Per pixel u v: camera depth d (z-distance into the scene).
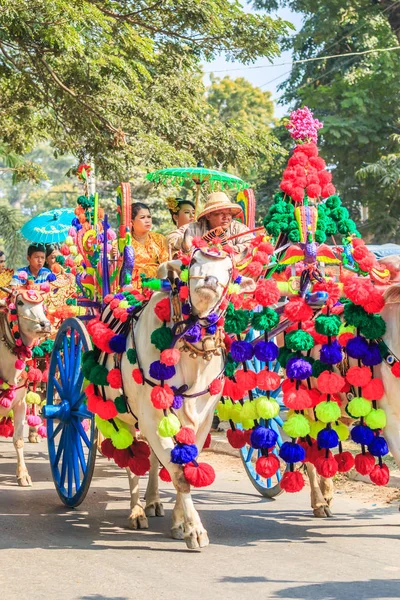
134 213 7.66
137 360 5.88
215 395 5.90
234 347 5.69
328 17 22.91
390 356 5.75
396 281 6.05
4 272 9.57
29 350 7.93
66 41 11.18
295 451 5.81
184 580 5.05
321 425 6.09
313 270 5.84
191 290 5.29
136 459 6.21
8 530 6.39
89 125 12.52
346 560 5.49
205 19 13.16
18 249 22.16
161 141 12.82
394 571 5.23
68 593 4.83
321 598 4.68
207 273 5.24
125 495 7.76
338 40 23.61
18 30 11.38
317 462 6.04
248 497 7.71
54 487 8.16
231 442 6.45
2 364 8.01
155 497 6.89
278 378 5.78
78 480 7.16
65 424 7.39
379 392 5.74
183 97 14.05
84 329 7.00
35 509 7.16
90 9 11.20
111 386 6.10
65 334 7.56
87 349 6.82
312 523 6.59
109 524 6.59
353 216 23.50
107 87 12.39
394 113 22.14
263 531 6.33
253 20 13.76
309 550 5.75
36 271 10.27
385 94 22.05
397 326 5.74
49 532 6.32
